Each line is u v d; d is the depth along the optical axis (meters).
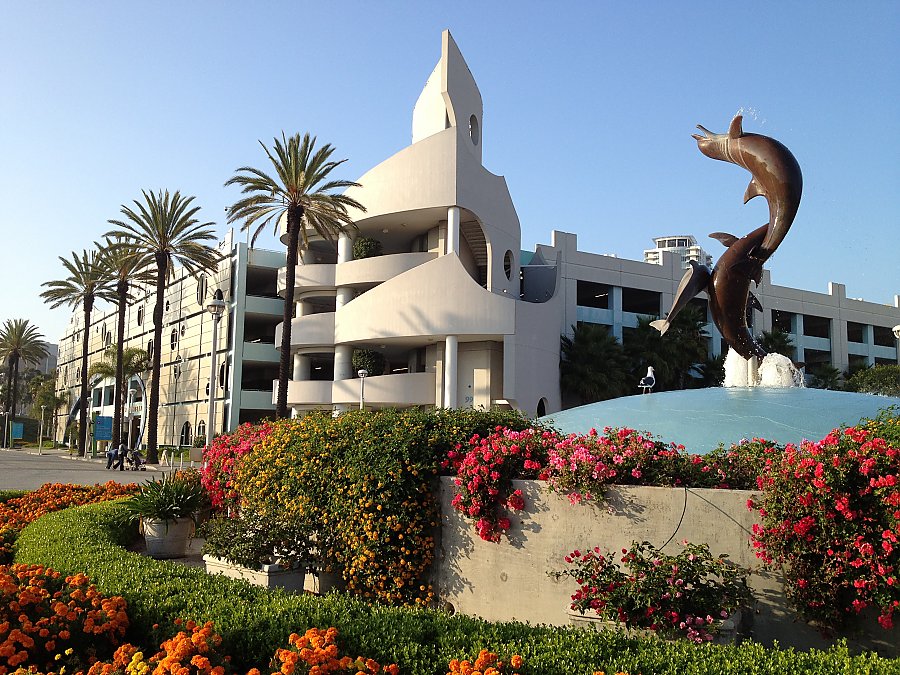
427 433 8.12
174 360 56.84
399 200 35.91
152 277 46.44
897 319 65.19
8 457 49.34
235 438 11.09
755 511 6.10
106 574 7.09
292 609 5.75
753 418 9.97
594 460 6.78
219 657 4.95
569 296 46.91
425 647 5.03
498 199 37.53
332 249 45.59
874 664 4.36
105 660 5.63
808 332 63.19
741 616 5.94
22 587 6.23
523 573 7.05
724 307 14.16
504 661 4.62
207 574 7.21
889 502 5.24
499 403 34.56
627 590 5.71
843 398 10.80
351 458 8.19
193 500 11.16
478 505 7.28
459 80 37.25
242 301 47.50
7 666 5.28
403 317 34.56
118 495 15.20
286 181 30.78
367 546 7.77
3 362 83.50
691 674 4.44
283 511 8.87
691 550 5.86
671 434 9.94
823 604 5.52
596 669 4.48
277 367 49.84
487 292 33.59
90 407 77.75
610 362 42.53
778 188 13.32
